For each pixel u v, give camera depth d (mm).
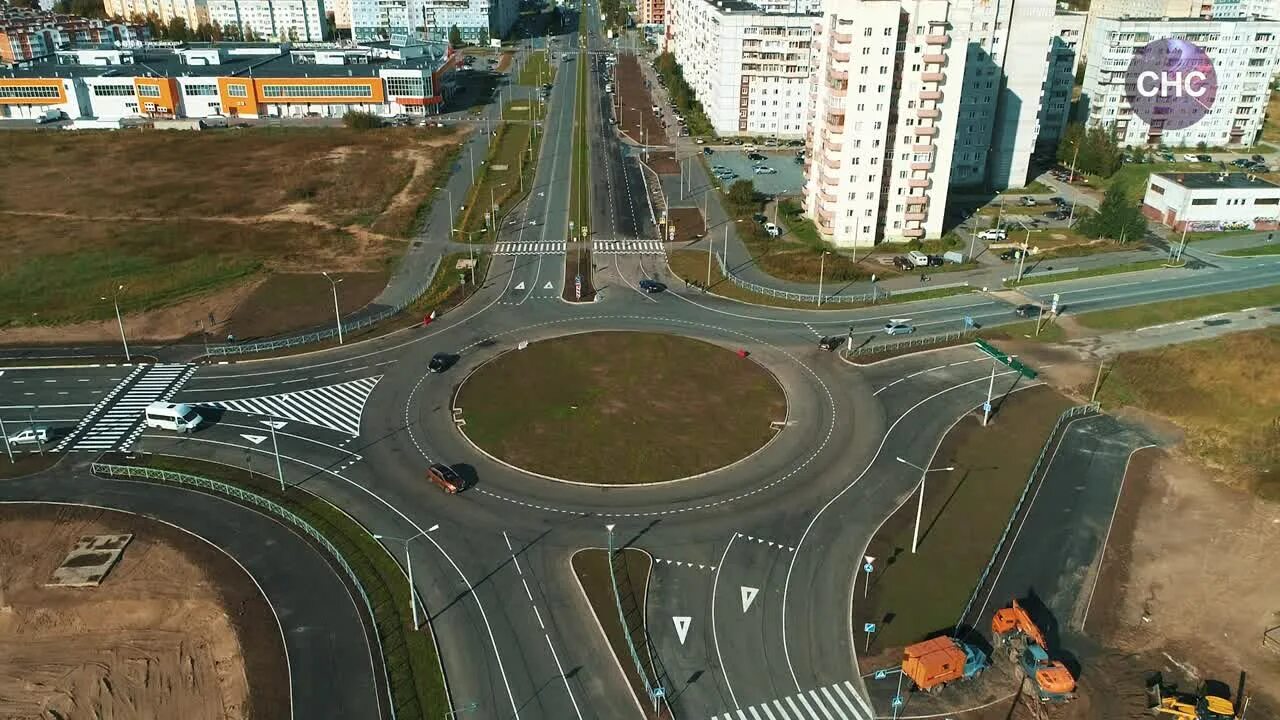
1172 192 185375
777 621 77438
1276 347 127250
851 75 158500
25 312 139000
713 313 141875
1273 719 68812
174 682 70562
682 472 98875
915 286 153000
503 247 171250
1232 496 96312
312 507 91938
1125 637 76750
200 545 86125
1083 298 148125
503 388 117375
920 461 101438
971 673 71500
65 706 68375
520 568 83438
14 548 85562
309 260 162875
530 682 70812
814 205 183375
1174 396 116062
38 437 102500
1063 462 102125
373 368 122688
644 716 67875
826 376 121562
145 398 114062
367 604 78375
